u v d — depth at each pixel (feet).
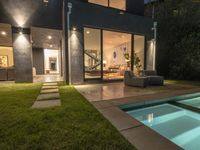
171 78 34.35
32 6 24.30
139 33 29.60
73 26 22.70
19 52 24.27
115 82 27.04
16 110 10.35
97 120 8.63
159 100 14.06
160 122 10.73
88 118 8.92
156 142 6.23
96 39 25.44
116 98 14.20
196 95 16.83
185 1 35.45
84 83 24.44
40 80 29.32
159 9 39.52
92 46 25.16
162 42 35.88
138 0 30.27
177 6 36.70
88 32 24.63
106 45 33.83
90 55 25.07
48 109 10.58
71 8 22.29
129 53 31.27
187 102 15.42
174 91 17.75
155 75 24.61
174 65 33.94
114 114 9.71
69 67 23.07
